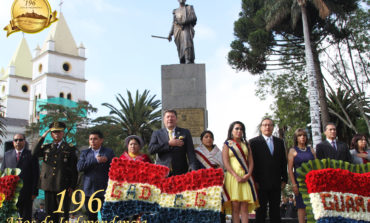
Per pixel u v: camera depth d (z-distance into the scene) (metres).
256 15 22.62
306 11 18.95
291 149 6.83
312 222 5.64
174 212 5.44
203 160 6.59
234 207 6.13
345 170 5.78
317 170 5.74
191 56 11.62
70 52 58.28
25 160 6.92
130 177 5.55
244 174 6.18
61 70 57.00
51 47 56.44
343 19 19.73
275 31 21.94
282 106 23.28
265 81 23.67
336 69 22.77
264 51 22.33
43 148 6.87
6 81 68.62
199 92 10.84
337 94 27.02
